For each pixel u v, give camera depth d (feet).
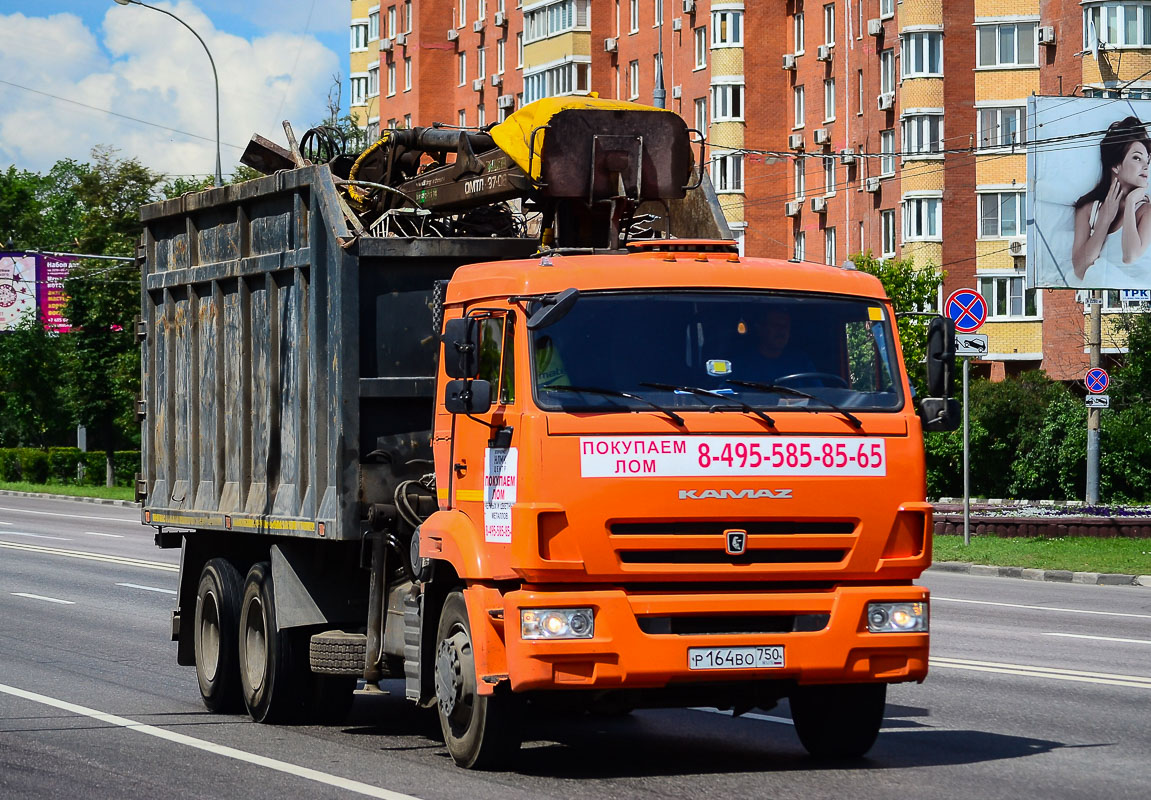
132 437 232.53
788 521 32.24
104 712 44.39
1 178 377.71
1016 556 95.81
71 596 80.28
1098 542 103.60
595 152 38.99
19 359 241.35
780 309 33.47
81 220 308.40
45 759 36.58
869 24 218.18
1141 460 157.17
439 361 36.70
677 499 31.68
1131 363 159.84
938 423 34.47
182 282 48.29
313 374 40.24
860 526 32.45
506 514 32.27
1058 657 54.34
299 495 40.91
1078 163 158.71
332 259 39.45
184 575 48.29
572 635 31.07
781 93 239.71
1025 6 206.49
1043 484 164.04
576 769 34.63
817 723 35.65
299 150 51.13
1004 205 208.44
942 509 130.21
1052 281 158.61
